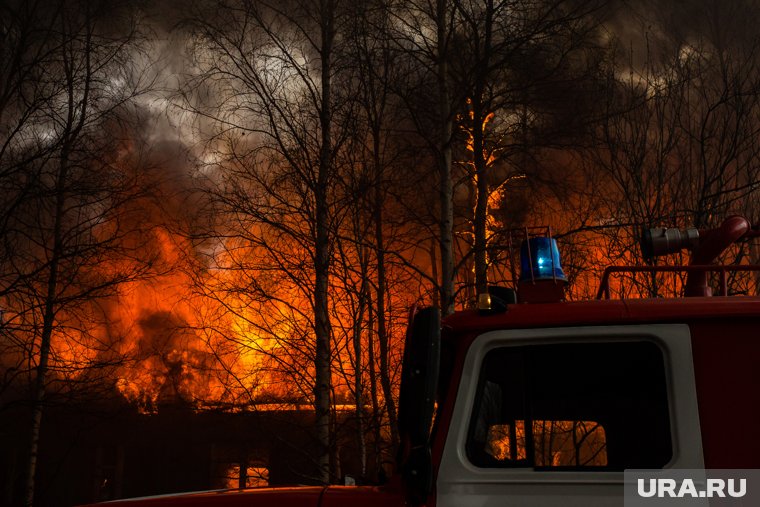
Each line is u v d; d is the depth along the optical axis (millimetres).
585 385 2611
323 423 12047
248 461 14320
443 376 2746
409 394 2391
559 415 2600
